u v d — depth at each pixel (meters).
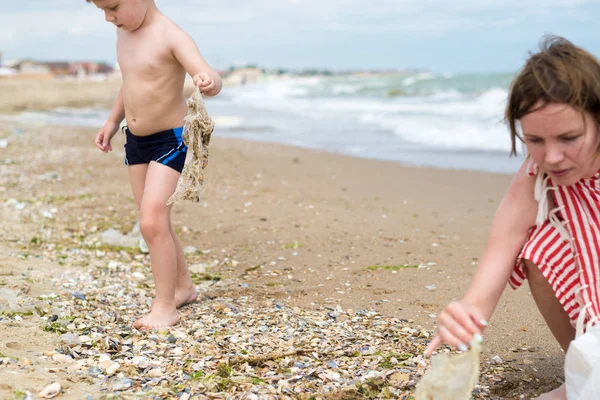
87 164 8.95
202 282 4.15
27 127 14.38
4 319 3.16
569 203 2.04
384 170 8.50
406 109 19.22
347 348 2.88
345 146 11.30
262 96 35.94
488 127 12.95
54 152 10.19
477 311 1.92
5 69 71.12
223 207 6.30
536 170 2.06
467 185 7.38
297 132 14.07
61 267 4.29
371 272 4.21
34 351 2.77
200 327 3.25
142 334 3.11
